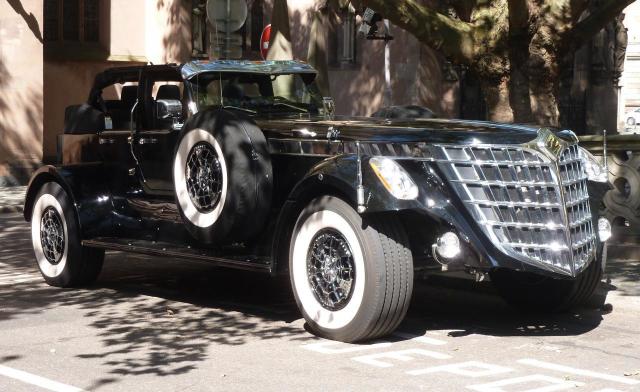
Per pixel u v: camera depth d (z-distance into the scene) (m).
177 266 11.03
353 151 7.36
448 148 6.96
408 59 25.33
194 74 8.74
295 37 26.48
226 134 7.64
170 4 26.12
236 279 10.16
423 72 25.31
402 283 6.85
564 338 7.33
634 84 48.97
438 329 7.64
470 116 25.72
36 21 22.47
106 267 10.94
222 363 6.46
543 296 8.18
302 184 7.10
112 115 9.73
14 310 8.39
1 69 22.02
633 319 8.06
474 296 9.17
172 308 8.51
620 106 37.25
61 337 7.30
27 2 22.30
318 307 7.18
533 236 7.00
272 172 7.73
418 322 7.91
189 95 8.70
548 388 5.86
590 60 27.78
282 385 5.90
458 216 6.80
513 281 8.31
